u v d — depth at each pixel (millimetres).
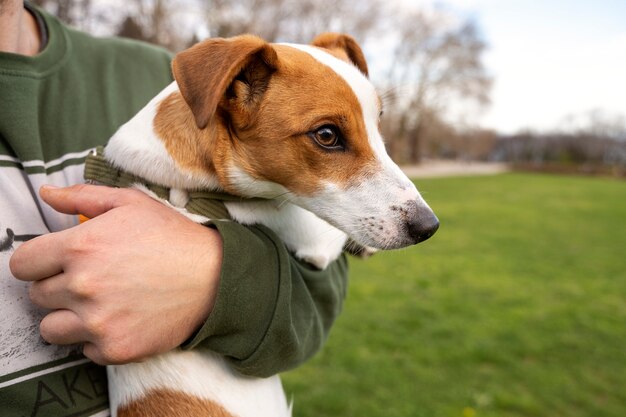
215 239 461
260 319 449
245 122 560
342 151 581
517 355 1586
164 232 437
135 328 406
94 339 399
